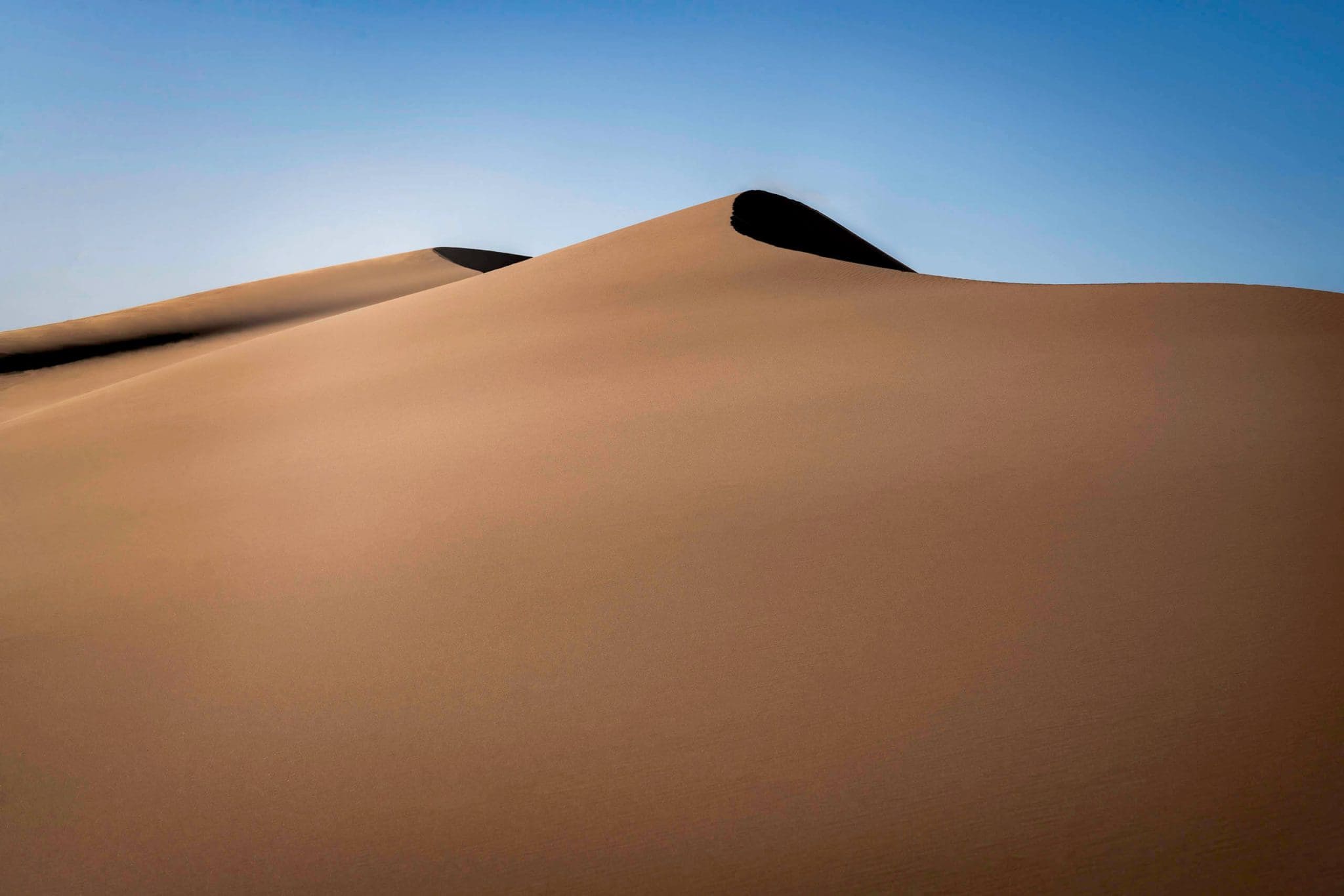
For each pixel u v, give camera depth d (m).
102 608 6.70
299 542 7.57
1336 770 3.59
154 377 17.64
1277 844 3.27
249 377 15.66
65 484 11.05
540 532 7.01
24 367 45.38
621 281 19.03
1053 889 3.21
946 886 3.28
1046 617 4.96
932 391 9.65
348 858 3.76
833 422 8.88
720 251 20.95
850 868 3.42
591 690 4.78
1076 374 9.95
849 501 6.85
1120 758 3.81
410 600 6.14
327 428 11.50
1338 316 11.66
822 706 4.40
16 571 7.91
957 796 3.71
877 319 13.75
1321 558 5.30
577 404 10.80
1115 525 6.00
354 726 4.71
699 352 12.73
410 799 4.08
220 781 4.38
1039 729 4.05
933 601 5.27
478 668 5.13
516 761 4.27
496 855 3.68
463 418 10.91
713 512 6.96
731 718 4.39
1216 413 8.21
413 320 18.27
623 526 6.91
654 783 4.00
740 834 3.65
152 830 4.07
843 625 5.12
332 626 5.91
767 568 5.93
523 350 14.27
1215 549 5.53
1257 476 6.58
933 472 7.25
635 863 3.56
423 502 8.13
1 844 4.06
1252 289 13.36
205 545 7.82
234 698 5.14
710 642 5.11
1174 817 3.46
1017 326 12.64
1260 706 4.03
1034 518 6.23
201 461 10.93
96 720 5.07
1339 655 4.34
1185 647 4.54
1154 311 12.73
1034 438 7.85
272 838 3.93
